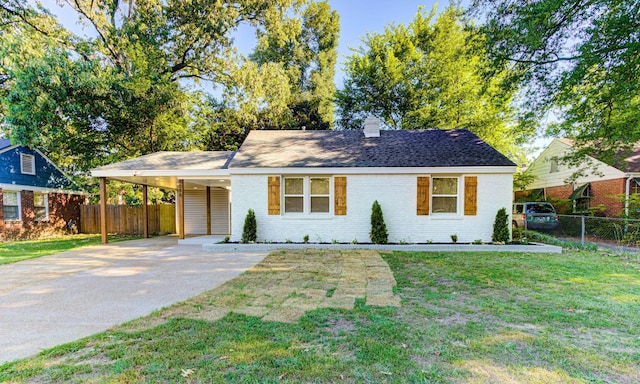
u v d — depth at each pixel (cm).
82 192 1686
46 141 1269
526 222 1277
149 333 322
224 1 1680
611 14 730
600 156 1075
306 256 776
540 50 873
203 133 1969
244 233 934
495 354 277
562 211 1497
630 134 930
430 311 388
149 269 650
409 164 937
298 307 405
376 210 920
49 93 1205
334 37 2900
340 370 248
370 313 381
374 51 2061
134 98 1456
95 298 455
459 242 933
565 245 963
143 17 1530
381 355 273
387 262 698
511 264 671
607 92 870
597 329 334
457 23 1756
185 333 322
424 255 783
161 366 256
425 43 1972
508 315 375
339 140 1161
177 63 1766
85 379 238
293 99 2411
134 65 1475
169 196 2270
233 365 256
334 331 327
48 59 1184
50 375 244
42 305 425
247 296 456
